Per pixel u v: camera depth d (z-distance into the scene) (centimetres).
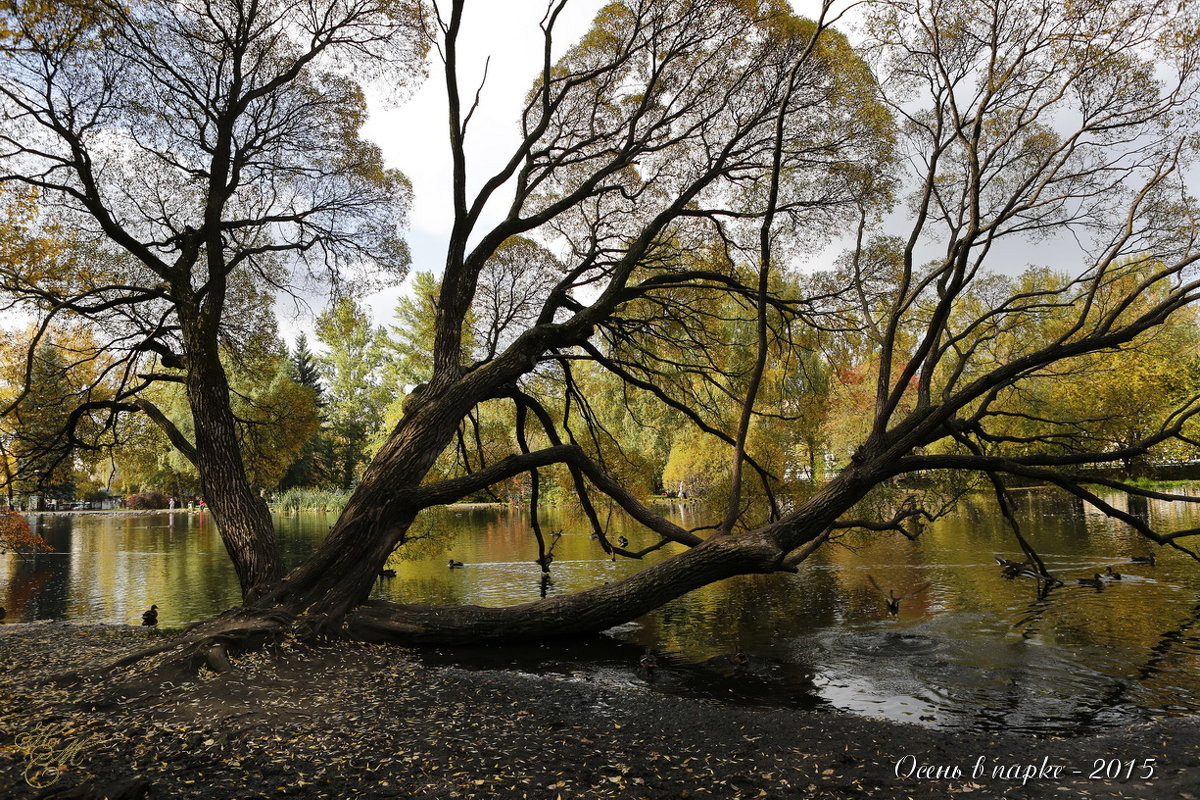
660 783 524
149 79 1234
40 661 930
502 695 797
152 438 1741
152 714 679
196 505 6069
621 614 1136
